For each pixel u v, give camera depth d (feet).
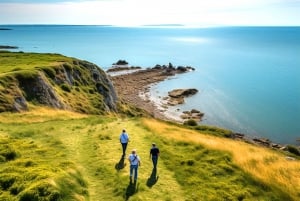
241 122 305.32
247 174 88.74
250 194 78.95
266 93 427.33
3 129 121.90
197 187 77.82
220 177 85.97
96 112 224.12
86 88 258.98
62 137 113.09
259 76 564.30
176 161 92.27
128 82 476.54
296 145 254.27
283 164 104.58
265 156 110.22
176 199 71.05
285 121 308.60
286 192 84.02
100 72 304.91
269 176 91.66
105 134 116.16
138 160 76.13
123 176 78.48
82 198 65.57
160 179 79.82
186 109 343.67
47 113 167.94
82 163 87.76
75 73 264.72
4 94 166.91
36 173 70.23
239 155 103.35
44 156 89.15
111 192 71.67
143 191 72.49
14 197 63.16
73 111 207.00
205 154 100.94
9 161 82.58
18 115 153.07
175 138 113.60
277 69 645.92
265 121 308.81
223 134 202.80
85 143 106.42
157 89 435.94
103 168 83.61
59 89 224.53
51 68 236.63
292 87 467.11
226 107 354.74
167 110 337.52
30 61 277.44
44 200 60.70
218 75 571.28
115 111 271.08
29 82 192.34
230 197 75.36
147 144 105.19
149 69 604.49
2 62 275.18
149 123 139.13
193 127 207.10
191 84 481.46
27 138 111.04
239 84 489.26
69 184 68.18
